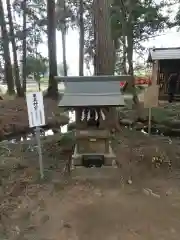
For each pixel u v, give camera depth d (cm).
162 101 1258
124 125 757
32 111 390
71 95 374
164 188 379
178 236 276
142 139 612
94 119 419
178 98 1250
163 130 704
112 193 368
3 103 1208
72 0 1616
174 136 668
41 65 1596
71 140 576
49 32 1377
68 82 389
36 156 520
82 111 410
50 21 1375
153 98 588
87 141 410
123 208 329
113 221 304
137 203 341
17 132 782
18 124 821
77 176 409
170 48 1334
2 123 822
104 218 310
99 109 403
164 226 293
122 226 294
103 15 548
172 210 324
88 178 405
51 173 432
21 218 313
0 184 398
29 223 303
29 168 457
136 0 1104
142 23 1232
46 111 1041
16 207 336
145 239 272
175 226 292
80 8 1489
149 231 285
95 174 408
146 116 817
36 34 1644
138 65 1559
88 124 420
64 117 962
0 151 559
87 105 362
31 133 792
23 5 1542
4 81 1792
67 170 438
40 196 361
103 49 554
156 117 802
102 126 413
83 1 1510
